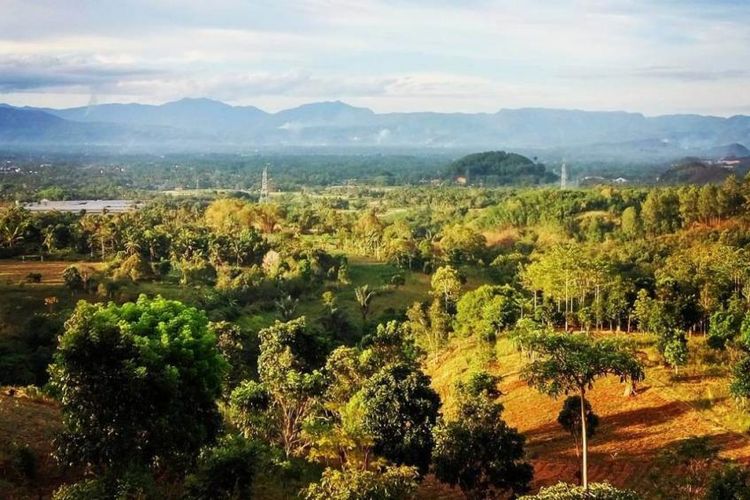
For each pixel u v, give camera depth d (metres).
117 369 22.23
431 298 97.06
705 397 42.84
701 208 130.88
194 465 25.58
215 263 111.00
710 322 53.19
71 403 21.95
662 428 40.16
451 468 30.50
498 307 61.69
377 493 22.81
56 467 26.58
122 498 21.02
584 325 60.81
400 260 123.12
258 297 94.50
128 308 30.69
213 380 29.86
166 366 24.67
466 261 125.94
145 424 23.14
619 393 46.44
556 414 45.59
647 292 59.06
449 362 63.16
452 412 34.94
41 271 98.25
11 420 30.27
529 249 142.12
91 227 119.06
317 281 105.75
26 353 58.94
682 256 84.62
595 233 144.50
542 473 37.34
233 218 157.75
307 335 37.31
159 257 111.38
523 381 51.69
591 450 39.25
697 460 30.08
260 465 26.62
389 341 48.50
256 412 35.06
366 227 151.00
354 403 34.47
